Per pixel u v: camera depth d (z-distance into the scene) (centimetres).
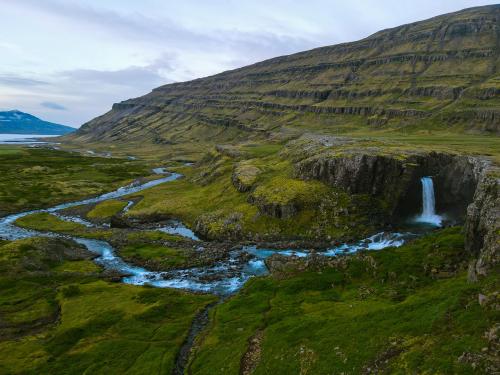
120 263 9225
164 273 8469
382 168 11481
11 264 8169
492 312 3666
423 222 11406
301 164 13262
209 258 9206
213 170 19112
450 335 3669
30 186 18925
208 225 11825
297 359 4281
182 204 14588
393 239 9706
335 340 4406
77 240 11131
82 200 17438
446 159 11850
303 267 7175
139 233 11588
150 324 5988
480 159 10500
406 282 5850
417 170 11444
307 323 5038
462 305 4075
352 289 6134
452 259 6144
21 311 6506
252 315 5844
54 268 8544
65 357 5134
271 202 11619
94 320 6041
